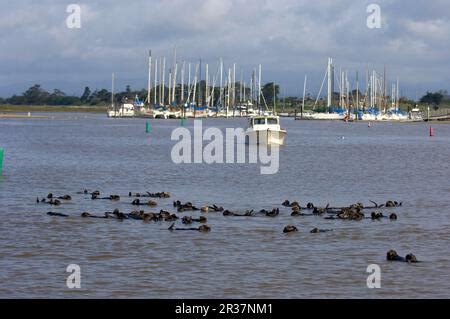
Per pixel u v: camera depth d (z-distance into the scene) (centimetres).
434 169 7119
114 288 2609
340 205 4475
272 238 3372
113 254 3053
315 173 6556
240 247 3189
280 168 7012
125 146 10094
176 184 5556
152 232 3469
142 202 4472
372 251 3148
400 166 7438
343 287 2639
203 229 3506
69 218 3812
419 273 2805
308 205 4203
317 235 3444
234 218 3853
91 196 4669
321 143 11406
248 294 2564
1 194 4809
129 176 6100
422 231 3569
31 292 2559
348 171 6806
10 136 12662
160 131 14675
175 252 3091
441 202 4603
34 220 3762
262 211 4022
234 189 5266
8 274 2748
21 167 6775
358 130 16725
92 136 12744
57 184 5453
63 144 10512
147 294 2555
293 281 2700
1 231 3488
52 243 3241
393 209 4269
